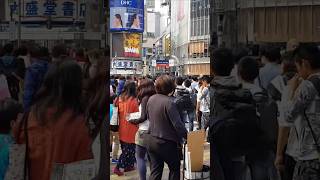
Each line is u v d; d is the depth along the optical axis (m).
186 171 5.49
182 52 52.94
